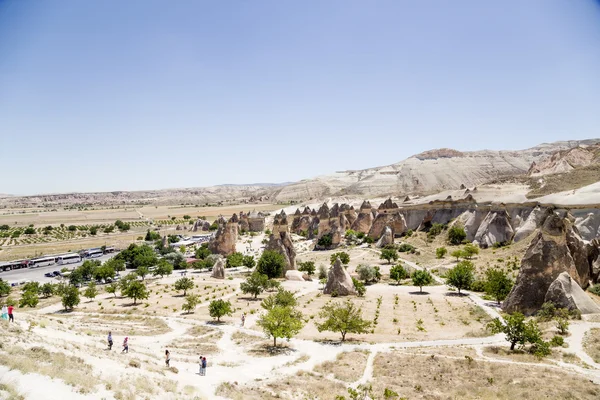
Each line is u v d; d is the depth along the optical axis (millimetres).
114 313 71812
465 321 59688
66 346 30734
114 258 131625
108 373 27281
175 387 29078
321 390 33875
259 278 82312
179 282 87688
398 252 124688
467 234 126625
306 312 67938
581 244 66125
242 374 38031
